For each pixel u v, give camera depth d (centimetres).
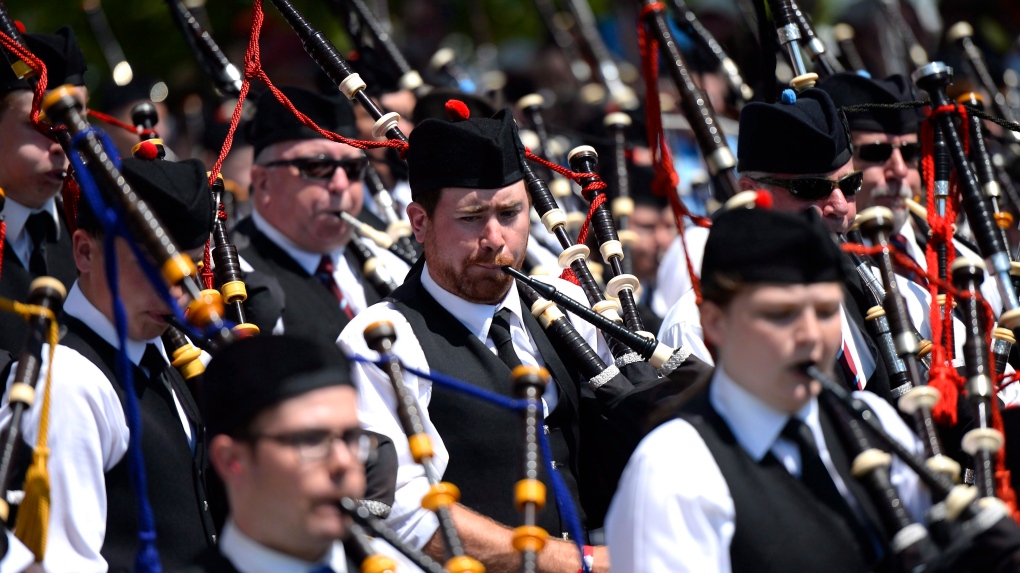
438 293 1393
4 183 1594
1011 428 1191
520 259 1402
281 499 929
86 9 2677
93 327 1259
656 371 1399
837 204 1487
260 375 933
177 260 1002
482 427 1343
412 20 3294
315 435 929
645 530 988
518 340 1412
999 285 1355
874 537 1034
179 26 1852
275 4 1558
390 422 1320
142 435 1246
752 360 1001
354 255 1936
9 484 1171
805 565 1002
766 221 994
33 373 1151
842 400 988
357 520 956
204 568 959
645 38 1413
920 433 1108
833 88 1756
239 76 1838
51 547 1179
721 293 1005
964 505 988
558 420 1391
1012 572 984
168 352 1323
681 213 1309
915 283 1650
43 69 1313
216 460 958
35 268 1639
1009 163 2261
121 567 1223
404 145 1492
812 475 1033
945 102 1456
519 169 1387
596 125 2492
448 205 1363
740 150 1536
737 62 2386
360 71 2080
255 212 1936
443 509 1039
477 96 1988
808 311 985
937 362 1231
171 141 2709
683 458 1004
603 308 1433
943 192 1508
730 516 1001
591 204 1570
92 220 1236
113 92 2452
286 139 1869
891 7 2683
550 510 1354
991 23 2908
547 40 3303
